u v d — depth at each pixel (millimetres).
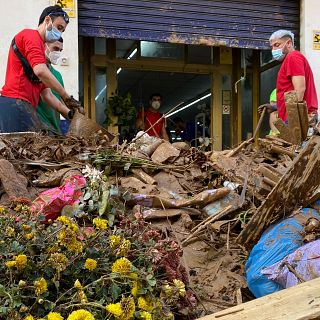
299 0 6648
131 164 2963
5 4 5316
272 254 2080
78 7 5805
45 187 2730
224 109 7730
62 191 2299
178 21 6238
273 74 7383
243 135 7711
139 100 9227
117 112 6859
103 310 1561
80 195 2297
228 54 7664
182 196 2824
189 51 7496
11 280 1543
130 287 1669
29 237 1693
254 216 2223
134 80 8547
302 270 1921
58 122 4359
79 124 3414
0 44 5293
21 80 3742
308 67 4387
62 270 1623
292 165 2117
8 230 1719
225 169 2984
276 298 1597
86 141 3236
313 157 2105
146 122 6906
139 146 3217
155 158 3145
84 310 1447
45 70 3631
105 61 7027
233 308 1611
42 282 1511
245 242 2289
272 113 4555
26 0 5371
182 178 3041
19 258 1557
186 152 3271
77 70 5535
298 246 2084
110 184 2547
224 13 6430
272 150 3238
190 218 2602
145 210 2564
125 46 7156
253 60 7723
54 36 3916
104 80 7059
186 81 8648
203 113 8156
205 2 6352
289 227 2152
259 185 2604
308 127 3496
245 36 6531
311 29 6535
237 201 2689
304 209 2264
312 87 4430
